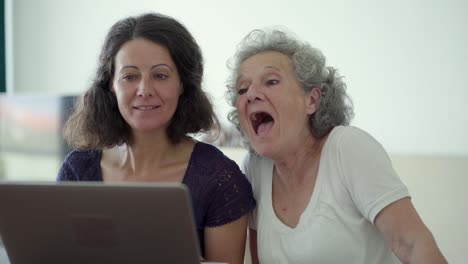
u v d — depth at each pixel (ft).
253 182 4.94
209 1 11.05
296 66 4.49
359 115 9.48
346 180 4.23
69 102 8.38
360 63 9.45
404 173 7.29
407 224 3.95
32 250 3.54
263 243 4.54
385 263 4.42
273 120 4.48
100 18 12.45
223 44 10.93
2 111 9.01
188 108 4.80
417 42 8.92
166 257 3.31
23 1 13.43
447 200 6.93
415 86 8.97
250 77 4.51
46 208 3.32
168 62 4.47
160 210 3.14
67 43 12.94
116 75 4.53
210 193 4.58
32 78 13.47
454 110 8.66
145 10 11.82
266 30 4.81
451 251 6.61
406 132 9.07
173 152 4.83
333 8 9.68
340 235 4.23
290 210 4.53
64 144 8.44
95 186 3.16
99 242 3.34
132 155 4.84
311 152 4.60
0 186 3.32
